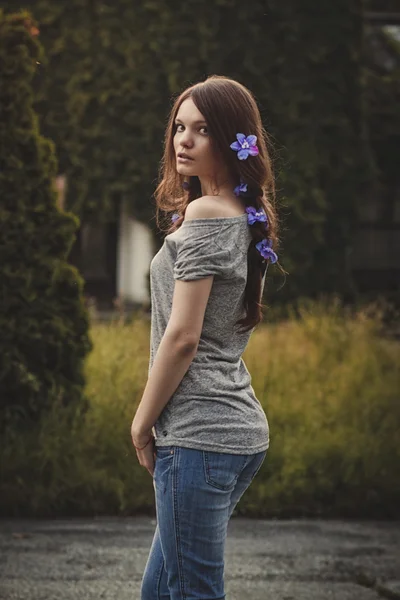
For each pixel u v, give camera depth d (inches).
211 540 140.5
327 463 314.8
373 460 316.5
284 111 718.5
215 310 139.9
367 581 236.4
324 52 722.2
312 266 716.0
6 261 328.2
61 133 703.7
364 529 285.7
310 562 252.8
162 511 140.6
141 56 705.0
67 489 293.4
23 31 330.6
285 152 716.7
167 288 140.9
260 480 308.3
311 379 414.3
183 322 136.3
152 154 706.2
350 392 396.8
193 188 155.0
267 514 295.6
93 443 315.3
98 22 703.1
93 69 703.1
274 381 394.9
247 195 143.9
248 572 243.8
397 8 954.7
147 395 138.9
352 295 723.4
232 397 140.9
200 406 139.0
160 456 140.6
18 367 323.3
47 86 701.3
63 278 333.4
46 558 251.9
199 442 138.3
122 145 704.4
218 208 140.0
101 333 477.4
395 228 846.5
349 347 475.2
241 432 140.1
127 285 729.6
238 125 143.3
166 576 149.3
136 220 709.9
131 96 704.4
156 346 142.4
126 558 253.1
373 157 801.6
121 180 706.8
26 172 329.4
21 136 328.5
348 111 727.7
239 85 146.4
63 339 333.1
